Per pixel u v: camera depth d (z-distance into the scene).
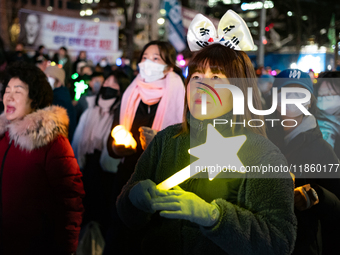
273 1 18.23
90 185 3.32
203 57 1.38
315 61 6.37
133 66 16.25
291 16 18.70
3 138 2.14
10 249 2.02
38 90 2.19
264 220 1.19
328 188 1.93
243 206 1.28
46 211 2.07
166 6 9.21
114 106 3.49
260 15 16.81
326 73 2.58
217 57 1.35
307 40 17.31
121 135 2.41
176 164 1.47
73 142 3.55
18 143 2.03
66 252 2.07
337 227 1.95
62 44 17.61
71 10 36.12
